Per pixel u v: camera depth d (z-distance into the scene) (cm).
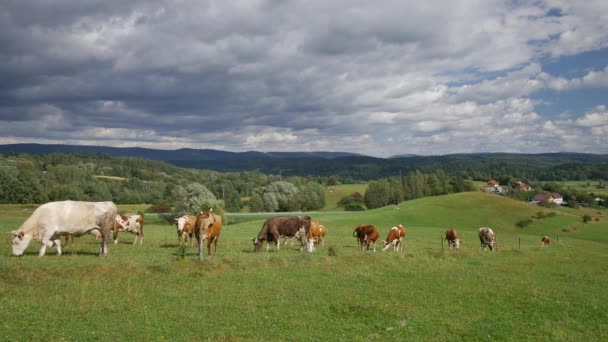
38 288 1578
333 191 16575
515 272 2389
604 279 2292
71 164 18200
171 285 1747
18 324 1239
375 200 14075
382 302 1634
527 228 8844
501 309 1619
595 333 1392
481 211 9738
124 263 1944
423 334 1327
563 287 2014
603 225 9131
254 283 1841
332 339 1255
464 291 1855
